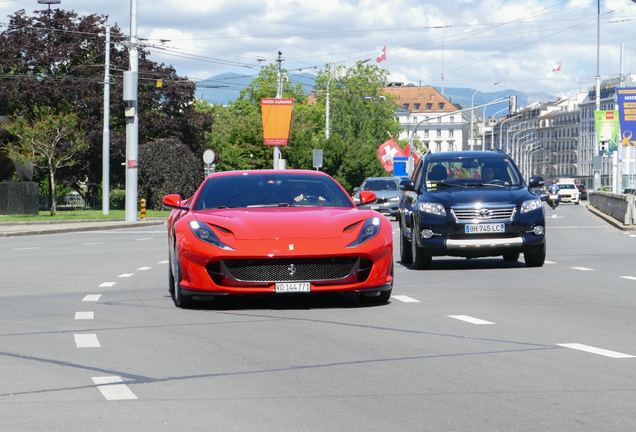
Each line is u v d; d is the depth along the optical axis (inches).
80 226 2042.3
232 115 5915.4
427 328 493.0
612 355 406.9
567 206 3885.3
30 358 409.4
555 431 276.1
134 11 2240.4
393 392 333.4
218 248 557.3
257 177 665.6
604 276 802.8
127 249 1285.7
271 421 291.3
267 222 572.1
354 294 667.4
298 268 555.8
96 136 3403.1
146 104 3582.7
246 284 553.0
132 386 347.3
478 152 962.7
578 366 381.1
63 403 319.0
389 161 3567.9
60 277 842.2
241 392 335.3
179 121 3661.4
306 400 321.1
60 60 3425.2
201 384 350.0
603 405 309.9
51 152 2687.0
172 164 3412.9
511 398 321.7
